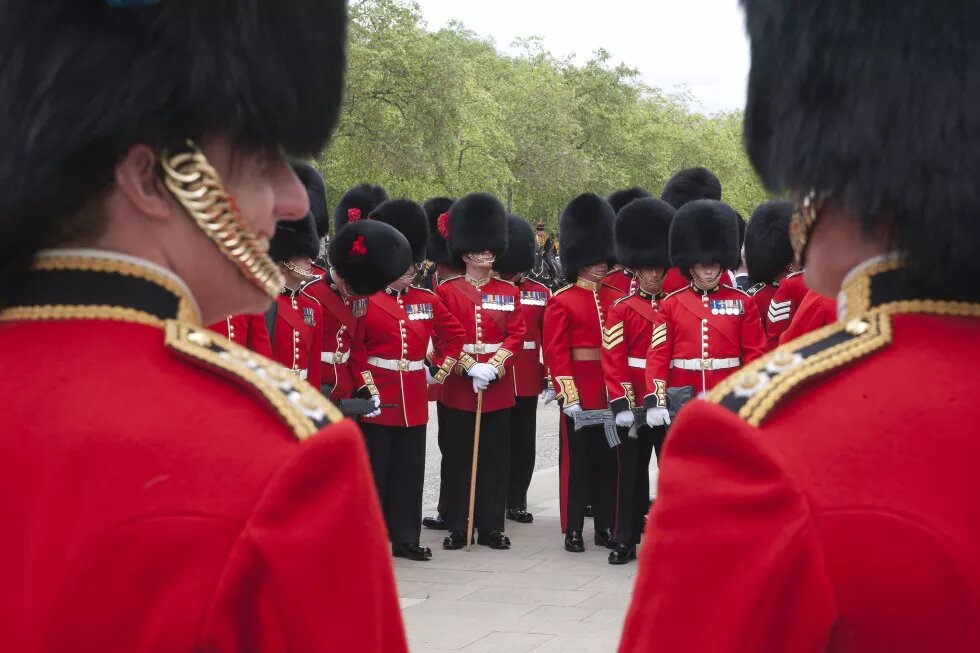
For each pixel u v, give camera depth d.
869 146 1.56
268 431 1.41
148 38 1.54
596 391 8.65
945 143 1.53
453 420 8.67
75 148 1.51
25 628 1.36
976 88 1.53
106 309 1.51
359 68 31.00
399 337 8.09
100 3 1.54
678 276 9.23
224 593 1.34
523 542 8.89
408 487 8.15
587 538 9.05
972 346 1.51
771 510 1.41
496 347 8.87
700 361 7.89
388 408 8.05
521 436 9.73
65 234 1.55
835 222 1.63
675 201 11.42
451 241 9.08
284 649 1.35
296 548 1.35
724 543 1.42
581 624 6.29
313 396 1.48
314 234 6.96
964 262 1.53
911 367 1.49
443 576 7.62
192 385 1.45
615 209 11.39
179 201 1.54
